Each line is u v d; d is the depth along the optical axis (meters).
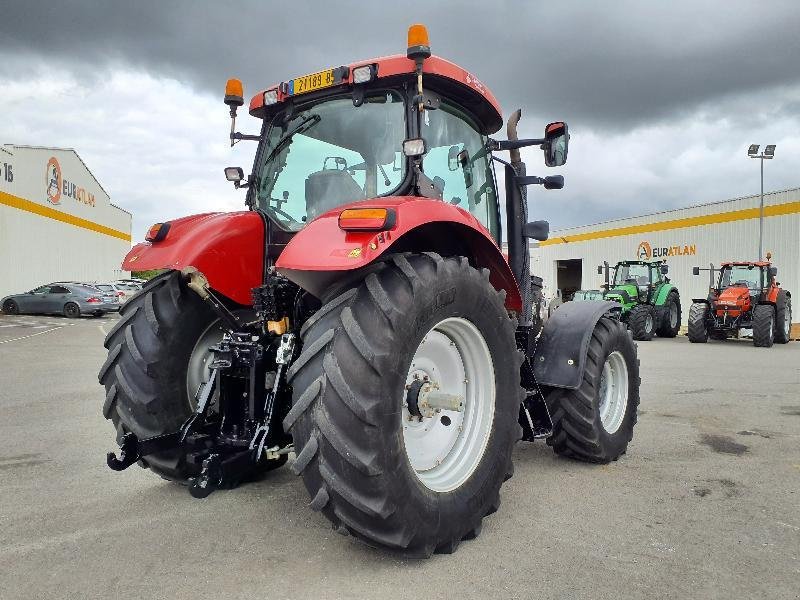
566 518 3.23
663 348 14.26
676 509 3.38
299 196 3.48
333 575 2.54
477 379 3.05
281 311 3.03
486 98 3.59
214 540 2.89
